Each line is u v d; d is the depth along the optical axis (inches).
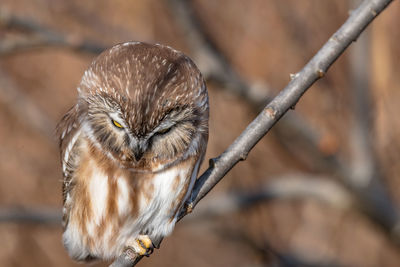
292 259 589.9
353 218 613.3
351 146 517.7
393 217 518.6
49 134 627.2
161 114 287.0
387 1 284.5
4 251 670.5
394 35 555.8
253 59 555.8
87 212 321.4
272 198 532.4
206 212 530.6
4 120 658.2
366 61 501.4
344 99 546.6
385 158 556.4
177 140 301.0
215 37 557.6
